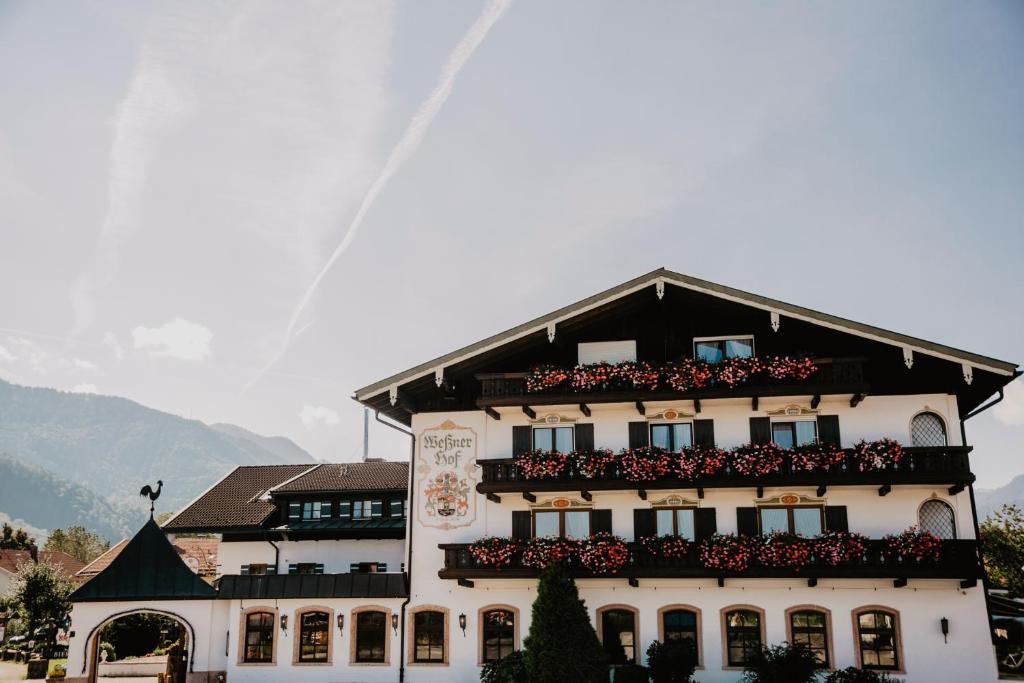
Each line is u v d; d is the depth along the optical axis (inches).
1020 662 1153.4
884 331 1057.5
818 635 1048.2
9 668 1567.4
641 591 1091.3
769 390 1063.6
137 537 1207.6
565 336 1163.9
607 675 1014.4
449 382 1187.9
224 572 1398.9
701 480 1066.1
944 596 1032.2
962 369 1053.8
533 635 1019.9
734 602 1069.8
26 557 3120.1
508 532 1145.4
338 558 1379.2
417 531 1170.0
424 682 1123.9
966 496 1054.4
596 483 1087.0
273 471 1622.8
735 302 1106.1
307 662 1153.4
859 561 1024.2
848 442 1081.4
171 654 1205.1
